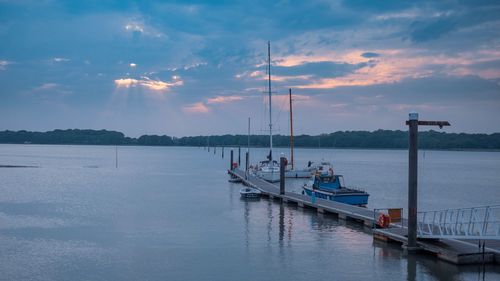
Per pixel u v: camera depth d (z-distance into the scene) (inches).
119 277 1016.2
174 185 2915.8
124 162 5876.0
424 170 4894.2
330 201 1935.3
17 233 1414.9
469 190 2822.3
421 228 1215.6
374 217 1471.5
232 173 3595.0
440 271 1047.0
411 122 1136.2
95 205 1993.1
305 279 1011.9
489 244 1125.1
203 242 1316.4
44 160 6023.6
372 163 6451.8
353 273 1047.0
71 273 1039.6
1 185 2787.9
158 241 1323.8
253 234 1419.8
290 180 3425.2
